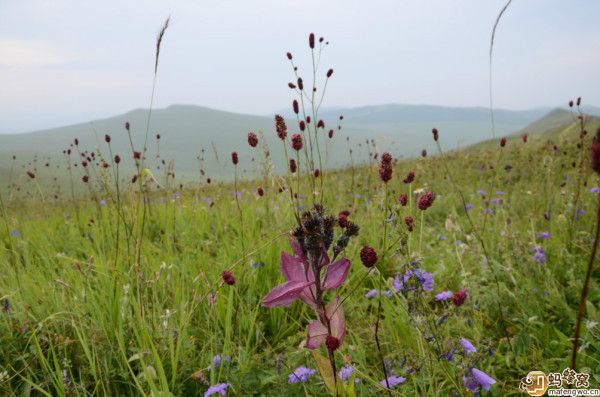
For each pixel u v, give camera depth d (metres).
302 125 0.59
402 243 0.39
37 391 0.47
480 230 0.91
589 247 0.70
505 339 0.50
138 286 0.53
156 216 1.16
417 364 0.39
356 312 0.62
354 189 1.21
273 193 1.10
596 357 0.45
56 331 0.54
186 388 0.47
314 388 0.44
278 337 0.58
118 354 0.50
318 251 0.33
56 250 0.96
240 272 0.65
